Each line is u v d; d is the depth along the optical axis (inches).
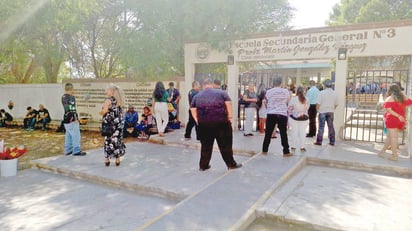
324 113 306.7
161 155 298.7
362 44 321.1
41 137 449.7
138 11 476.4
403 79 419.8
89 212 179.5
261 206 163.9
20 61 372.2
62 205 190.1
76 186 226.1
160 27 457.4
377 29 312.7
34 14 280.8
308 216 153.1
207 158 242.1
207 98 231.0
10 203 193.0
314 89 357.4
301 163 250.8
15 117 649.0
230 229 137.2
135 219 169.8
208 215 151.7
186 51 439.8
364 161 248.2
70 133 298.2
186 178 224.4
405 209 163.9
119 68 651.5
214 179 220.8
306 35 349.7
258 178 207.3
